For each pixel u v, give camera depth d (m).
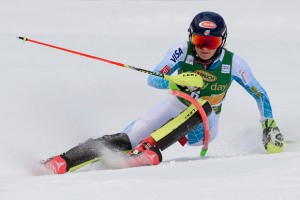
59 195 8.21
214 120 15.29
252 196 7.81
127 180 8.98
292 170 9.30
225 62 14.73
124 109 21.08
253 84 14.99
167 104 14.99
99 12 51.44
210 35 14.01
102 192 8.26
